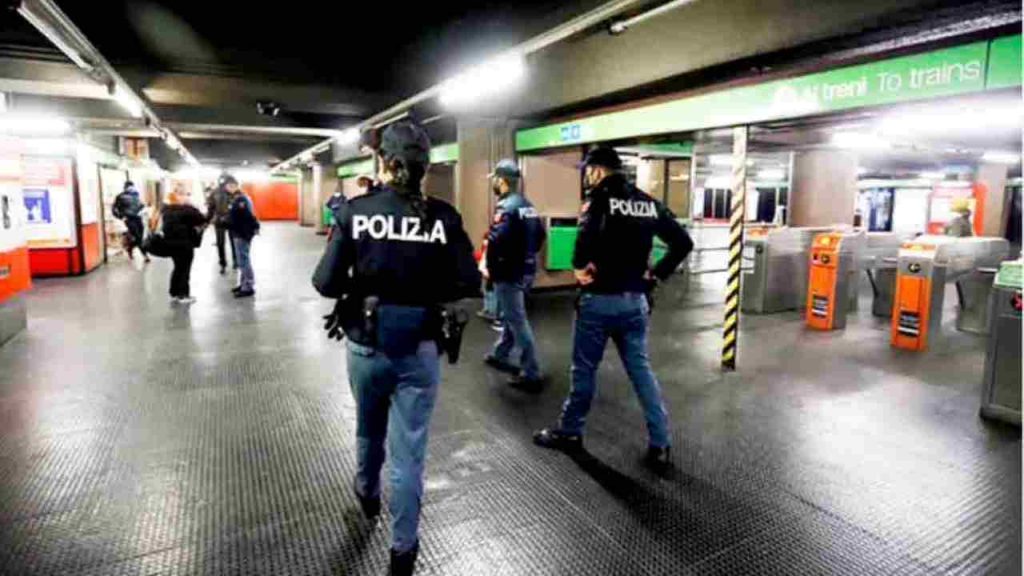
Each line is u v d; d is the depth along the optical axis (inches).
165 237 296.7
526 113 317.4
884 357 212.2
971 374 191.8
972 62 136.2
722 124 195.9
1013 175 640.4
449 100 286.5
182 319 264.5
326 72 281.0
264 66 271.9
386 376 85.3
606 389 172.6
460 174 325.1
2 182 219.0
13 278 227.1
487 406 157.4
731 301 194.2
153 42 240.4
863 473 121.3
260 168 1341.0
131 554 91.4
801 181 362.3
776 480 118.0
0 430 138.5
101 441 132.9
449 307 90.5
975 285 250.7
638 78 227.5
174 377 180.5
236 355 206.7
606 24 171.9
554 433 132.3
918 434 141.9
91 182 425.4
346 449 130.1
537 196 337.1
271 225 1134.4
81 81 258.8
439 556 91.7
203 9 216.7
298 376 183.2
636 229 119.2
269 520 101.4
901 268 227.5
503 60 203.2
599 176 119.9
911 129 282.5
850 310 306.3
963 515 105.2
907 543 96.4
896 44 155.8
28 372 184.1
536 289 345.1
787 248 298.7
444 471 120.1
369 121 387.2
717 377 186.9
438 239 84.9
